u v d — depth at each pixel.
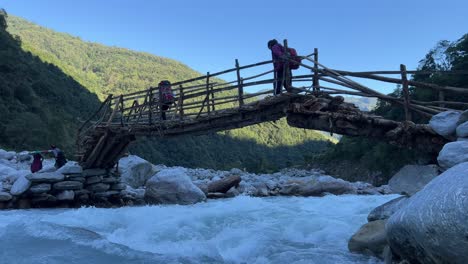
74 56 183.00
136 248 6.38
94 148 14.53
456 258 3.25
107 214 9.29
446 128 6.27
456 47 48.53
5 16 79.06
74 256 5.88
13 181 14.00
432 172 6.23
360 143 59.97
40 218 9.20
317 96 8.27
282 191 18.48
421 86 7.24
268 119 9.34
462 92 6.96
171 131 11.73
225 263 5.63
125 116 14.16
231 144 114.62
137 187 17.75
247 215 8.92
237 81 9.80
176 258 5.81
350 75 7.88
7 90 52.78
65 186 13.57
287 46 8.70
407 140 7.19
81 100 84.75
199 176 25.39
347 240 6.70
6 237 7.12
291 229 7.47
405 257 4.09
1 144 40.16
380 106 49.91
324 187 18.55
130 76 169.12
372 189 21.77
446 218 3.36
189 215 8.74
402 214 4.07
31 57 80.69
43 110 59.59
